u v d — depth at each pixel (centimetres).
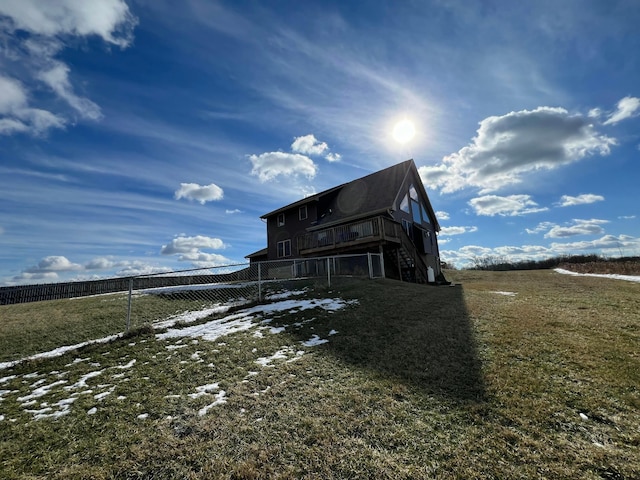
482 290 1144
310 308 811
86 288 1403
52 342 667
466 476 219
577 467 222
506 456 237
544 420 282
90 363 526
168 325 725
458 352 468
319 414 314
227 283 1404
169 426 311
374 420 296
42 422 337
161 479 237
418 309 764
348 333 598
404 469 229
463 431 272
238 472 236
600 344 459
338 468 234
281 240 2317
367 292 991
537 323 587
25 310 980
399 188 1841
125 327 764
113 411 351
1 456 278
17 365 538
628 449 239
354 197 1989
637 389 327
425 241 2111
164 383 421
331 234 1647
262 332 635
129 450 274
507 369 394
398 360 452
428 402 326
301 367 445
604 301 787
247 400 355
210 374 443
